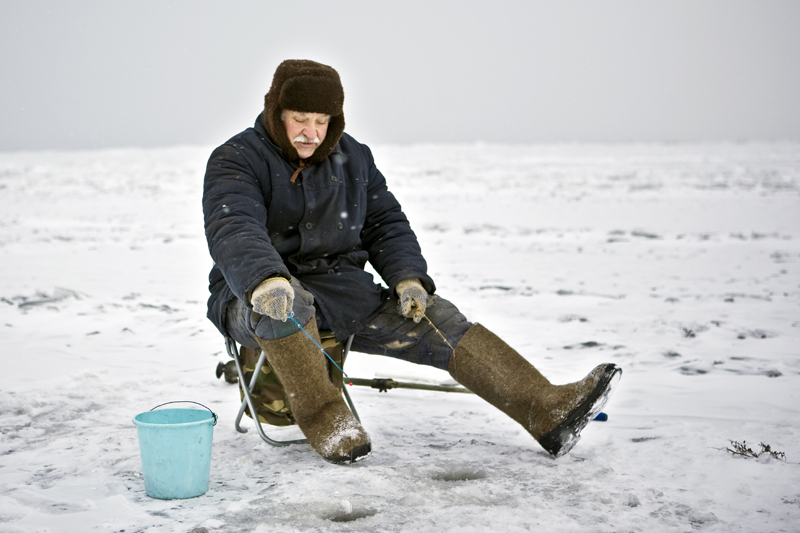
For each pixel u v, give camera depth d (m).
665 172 56.56
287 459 3.85
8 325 8.25
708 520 2.97
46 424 4.58
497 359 3.86
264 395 4.09
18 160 95.88
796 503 3.15
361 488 3.34
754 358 6.55
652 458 3.77
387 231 4.40
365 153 4.52
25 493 3.32
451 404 5.13
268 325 3.59
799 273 13.25
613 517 3.00
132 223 26.09
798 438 4.06
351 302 4.04
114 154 119.12
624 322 8.60
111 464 3.79
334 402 3.76
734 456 3.76
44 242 19.62
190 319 8.78
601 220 25.70
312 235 4.11
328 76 3.98
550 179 51.47
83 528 2.92
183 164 80.44
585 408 3.61
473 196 38.66
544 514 3.02
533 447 4.04
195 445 3.27
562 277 13.27
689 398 5.17
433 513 3.04
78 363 6.50
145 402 5.16
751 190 38.06
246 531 2.88
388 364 6.52
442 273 14.08
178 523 2.98
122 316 8.91
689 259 15.53
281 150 4.12
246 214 3.79
